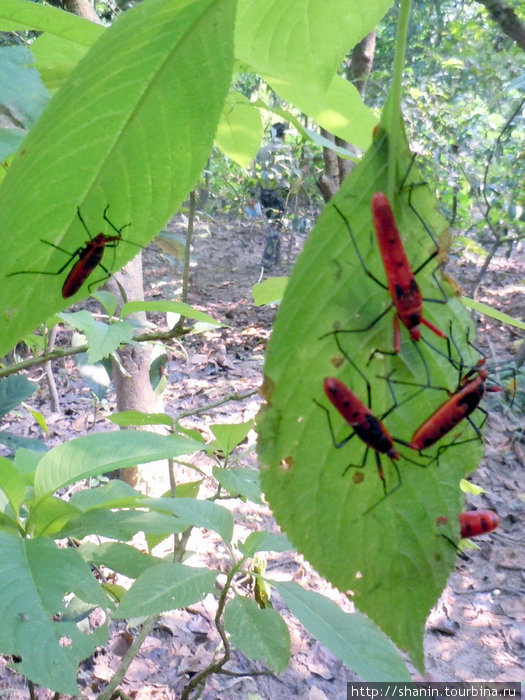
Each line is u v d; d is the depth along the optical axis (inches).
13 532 9.3
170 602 8.7
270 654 8.7
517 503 34.0
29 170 5.5
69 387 44.4
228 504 30.1
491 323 61.4
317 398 5.8
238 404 42.1
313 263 5.7
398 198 5.7
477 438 6.1
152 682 21.4
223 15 5.4
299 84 7.6
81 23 7.4
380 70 57.8
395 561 5.9
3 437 18.1
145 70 5.5
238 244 86.8
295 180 56.4
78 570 7.9
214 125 5.9
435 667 23.6
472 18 57.1
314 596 9.3
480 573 29.0
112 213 6.2
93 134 5.7
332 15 7.0
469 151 56.0
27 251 6.2
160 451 9.5
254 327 61.2
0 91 5.4
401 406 6.0
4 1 7.1
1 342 6.5
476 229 59.5
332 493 5.9
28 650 7.1
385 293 5.8
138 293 24.6
